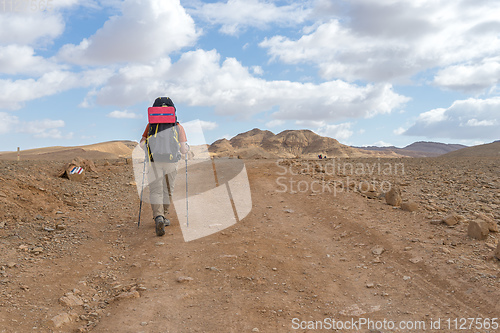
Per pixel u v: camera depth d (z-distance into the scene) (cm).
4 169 876
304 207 769
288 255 509
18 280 396
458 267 417
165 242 561
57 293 380
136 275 443
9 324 305
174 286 407
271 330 316
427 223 611
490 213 680
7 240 522
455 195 854
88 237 580
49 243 535
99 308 360
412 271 429
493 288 359
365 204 758
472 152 7550
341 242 558
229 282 416
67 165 992
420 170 1290
